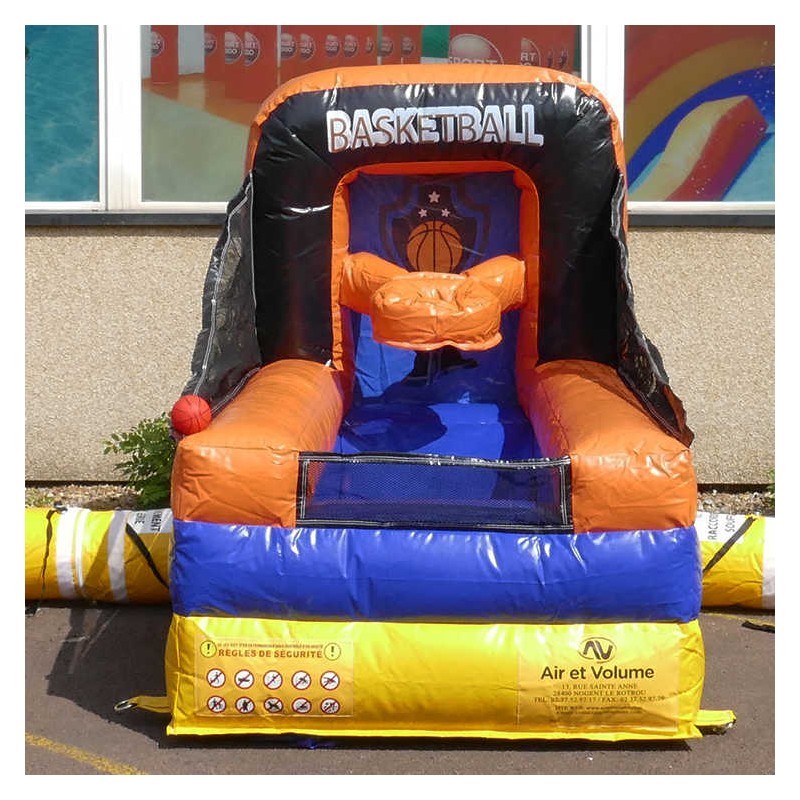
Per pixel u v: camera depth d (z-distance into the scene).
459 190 5.53
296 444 4.12
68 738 4.10
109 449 6.20
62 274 6.75
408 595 3.95
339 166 5.22
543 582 3.93
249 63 6.70
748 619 5.21
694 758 3.99
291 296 5.33
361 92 5.14
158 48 6.68
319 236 5.29
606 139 5.20
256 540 3.95
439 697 3.97
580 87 5.19
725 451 6.88
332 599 3.96
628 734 4.01
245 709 3.99
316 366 5.34
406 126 5.11
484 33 6.64
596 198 5.23
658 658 3.97
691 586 3.98
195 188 6.79
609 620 4.01
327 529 3.98
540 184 5.23
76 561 5.19
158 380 6.81
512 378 5.64
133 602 5.30
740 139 6.73
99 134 6.71
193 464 3.93
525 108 5.11
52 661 4.75
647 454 3.97
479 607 3.96
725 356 6.81
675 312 6.77
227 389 4.94
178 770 3.87
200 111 6.72
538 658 3.95
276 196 5.23
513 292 5.26
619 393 4.77
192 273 6.75
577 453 3.98
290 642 3.96
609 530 3.97
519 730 4.02
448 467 4.03
